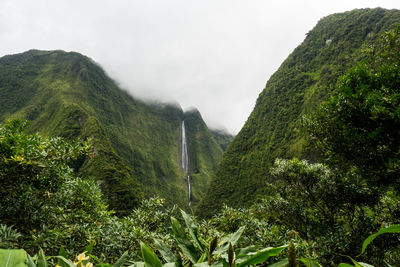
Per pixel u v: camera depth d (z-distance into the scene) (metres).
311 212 8.96
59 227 4.14
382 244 6.70
